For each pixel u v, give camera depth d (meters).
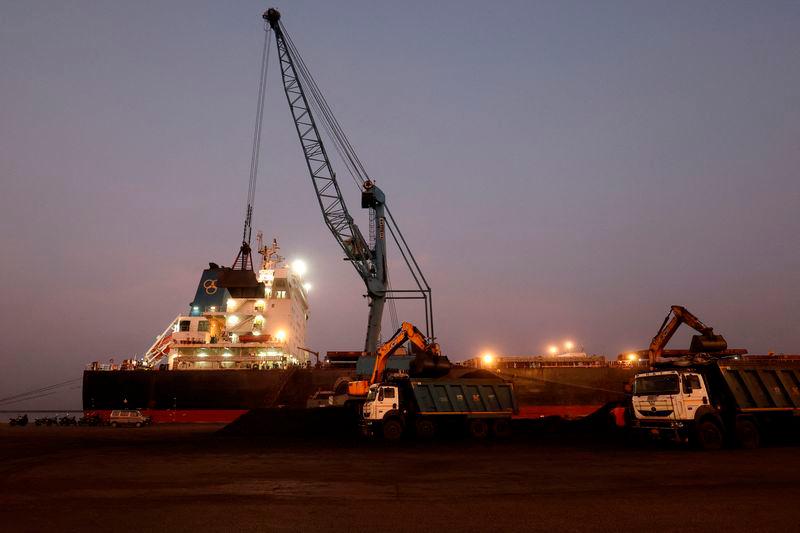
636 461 15.10
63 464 15.41
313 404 41.12
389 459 16.47
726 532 7.04
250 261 60.47
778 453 16.80
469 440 23.91
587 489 10.53
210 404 50.62
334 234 53.47
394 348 28.31
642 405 19.20
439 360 25.88
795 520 7.70
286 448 20.78
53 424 47.25
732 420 18.64
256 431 30.39
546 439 24.03
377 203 55.19
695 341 24.25
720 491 10.16
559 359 50.69
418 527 7.40
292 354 62.06
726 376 18.92
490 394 25.27
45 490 10.70
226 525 7.52
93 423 46.88
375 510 8.56
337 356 53.97
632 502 9.11
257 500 9.48
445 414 24.23
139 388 50.97
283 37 56.59
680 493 9.97
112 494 10.16
